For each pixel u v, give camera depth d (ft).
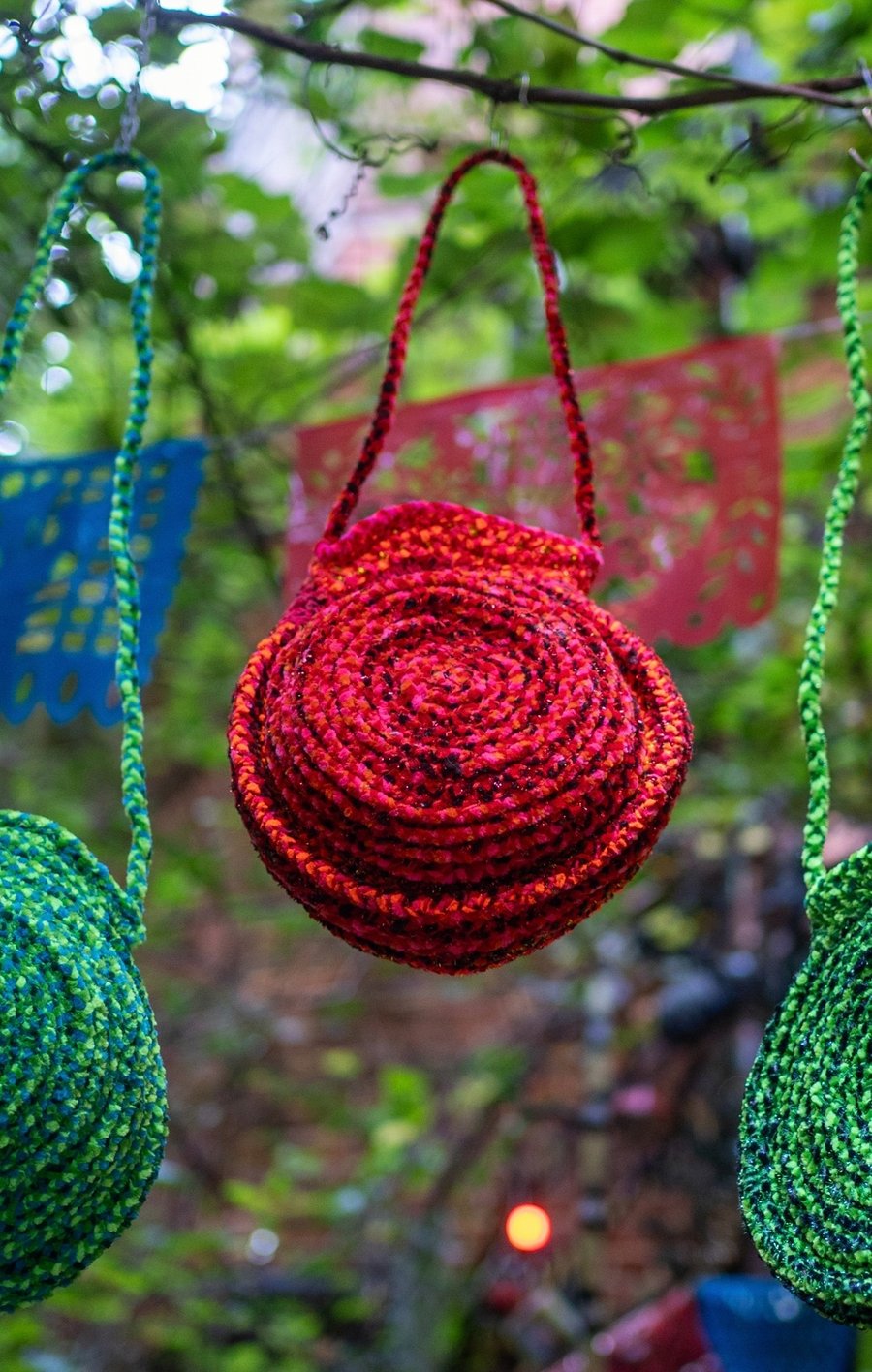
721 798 11.96
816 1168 3.82
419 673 4.06
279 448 8.21
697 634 5.72
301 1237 16.05
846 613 10.49
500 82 5.21
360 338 8.32
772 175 7.77
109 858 12.42
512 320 8.48
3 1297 3.79
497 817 3.92
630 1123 13.00
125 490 4.25
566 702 4.02
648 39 6.42
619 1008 13.64
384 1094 14.61
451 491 5.88
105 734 12.93
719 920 13.06
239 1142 16.90
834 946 3.96
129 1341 11.64
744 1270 12.25
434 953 3.97
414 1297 12.14
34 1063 3.73
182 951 15.47
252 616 11.33
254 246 7.56
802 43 6.71
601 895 4.02
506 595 4.17
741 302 9.33
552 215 7.27
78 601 5.83
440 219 4.63
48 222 4.34
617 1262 13.48
